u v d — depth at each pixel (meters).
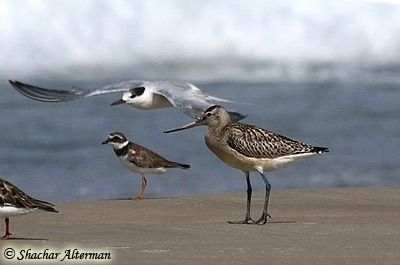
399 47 29.39
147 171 14.53
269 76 27.12
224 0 29.05
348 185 16.19
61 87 25.80
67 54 27.47
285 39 29.23
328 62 28.95
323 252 10.02
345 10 29.47
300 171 16.98
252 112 22.14
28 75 26.66
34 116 21.03
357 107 22.81
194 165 17.34
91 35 27.75
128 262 9.59
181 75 27.56
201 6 28.89
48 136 19.33
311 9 29.33
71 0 27.66
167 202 13.70
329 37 29.27
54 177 16.41
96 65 27.66
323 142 19.34
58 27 27.55
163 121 21.17
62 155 17.92
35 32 27.17
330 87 25.59
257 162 12.16
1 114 21.16
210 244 10.46
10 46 26.94
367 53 29.30
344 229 11.48
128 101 14.35
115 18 28.22
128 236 10.99
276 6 29.19
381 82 26.55
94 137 19.41
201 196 14.24
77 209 12.98
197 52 28.69
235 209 13.16
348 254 9.94
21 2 27.14
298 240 10.72
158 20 28.67
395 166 17.59
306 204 13.54
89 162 17.47
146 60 28.20
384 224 11.89
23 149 18.25
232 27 29.02
